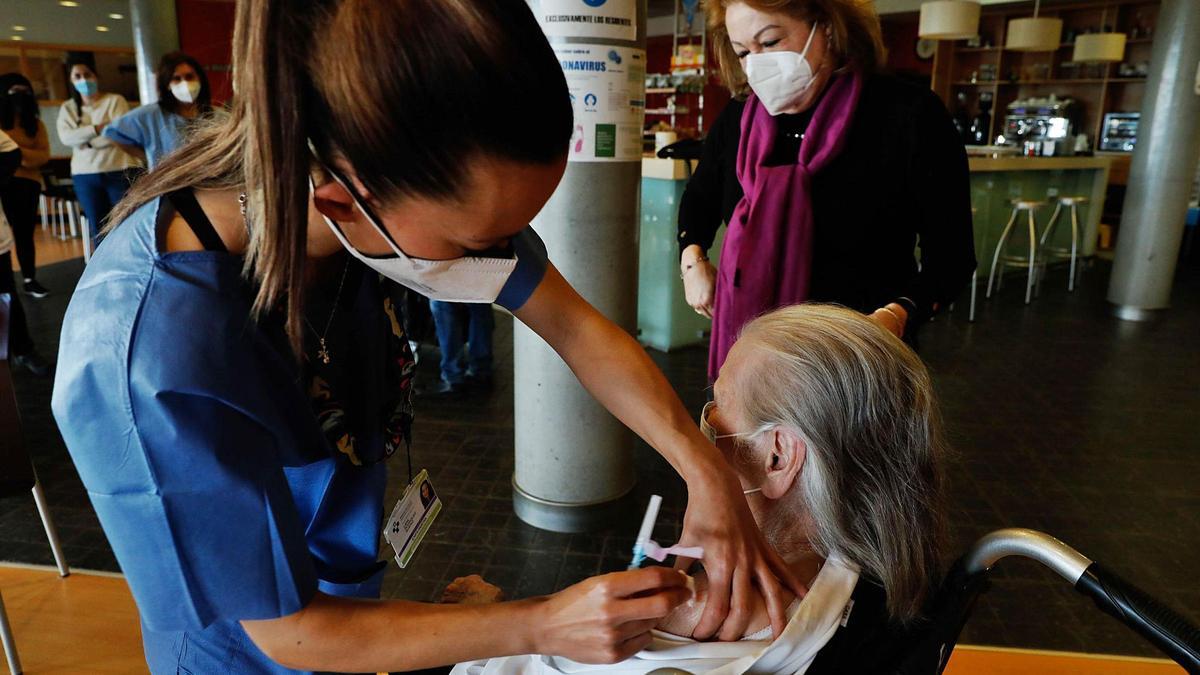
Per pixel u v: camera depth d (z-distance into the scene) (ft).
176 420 1.93
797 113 5.64
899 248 5.71
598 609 2.07
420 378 13.52
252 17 1.70
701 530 2.64
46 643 6.47
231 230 2.18
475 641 2.12
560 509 8.50
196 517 1.99
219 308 2.07
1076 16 30.40
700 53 19.83
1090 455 10.74
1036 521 8.89
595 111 7.33
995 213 21.95
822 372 2.73
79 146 18.90
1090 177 25.03
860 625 2.73
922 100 5.29
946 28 19.95
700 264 6.53
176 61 13.15
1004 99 32.73
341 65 1.64
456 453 10.59
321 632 2.11
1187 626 2.53
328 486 2.76
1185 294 21.59
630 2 7.22
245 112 1.96
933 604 2.92
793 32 5.14
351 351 2.78
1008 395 13.17
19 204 17.78
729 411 3.02
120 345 1.95
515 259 2.34
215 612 2.08
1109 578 2.68
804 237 5.51
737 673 2.39
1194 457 10.69
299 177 1.78
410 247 2.01
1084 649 6.61
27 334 13.07
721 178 6.51
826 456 2.72
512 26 1.66
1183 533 8.66
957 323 18.19
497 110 1.63
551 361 8.15
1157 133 17.85
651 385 3.03
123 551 2.05
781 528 2.98
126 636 6.58
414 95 1.61
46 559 7.82
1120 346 16.31
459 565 7.97
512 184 1.75
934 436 2.80
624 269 7.87
